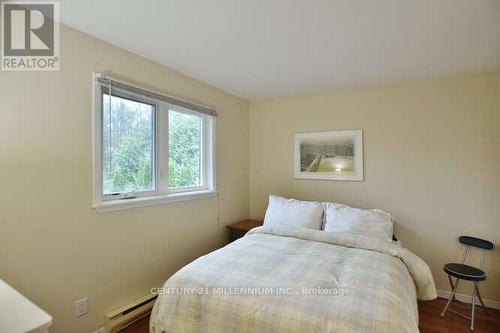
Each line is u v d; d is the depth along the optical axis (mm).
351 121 3031
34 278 1538
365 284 1485
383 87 2877
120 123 2070
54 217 1625
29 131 1518
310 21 1638
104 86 1911
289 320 1257
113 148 2018
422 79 2676
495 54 2080
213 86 2963
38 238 1556
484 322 2213
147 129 2299
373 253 2002
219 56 2162
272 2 1443
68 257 1692
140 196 2207
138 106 2217
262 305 1348
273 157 3494
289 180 3391
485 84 2457
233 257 1900
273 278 1570
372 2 1438
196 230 2748
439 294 2621
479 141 2480
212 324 1418
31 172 1524
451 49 2004
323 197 3184
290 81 2783
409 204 2754
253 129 3627
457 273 2174
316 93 3213
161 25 1688
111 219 1945
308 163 3266
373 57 2168
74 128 1719
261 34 1805
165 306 1574
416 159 2723
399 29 1723
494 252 2426
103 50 1880
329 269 1699
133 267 2104
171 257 2447
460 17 1572
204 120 2936
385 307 1263
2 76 1425
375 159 2906
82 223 1765
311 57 2174
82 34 1760
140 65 2143
